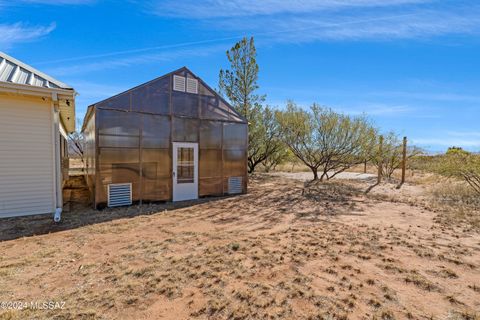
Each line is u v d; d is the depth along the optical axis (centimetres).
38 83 523
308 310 227
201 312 223
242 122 874
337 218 552
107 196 633
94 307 228
